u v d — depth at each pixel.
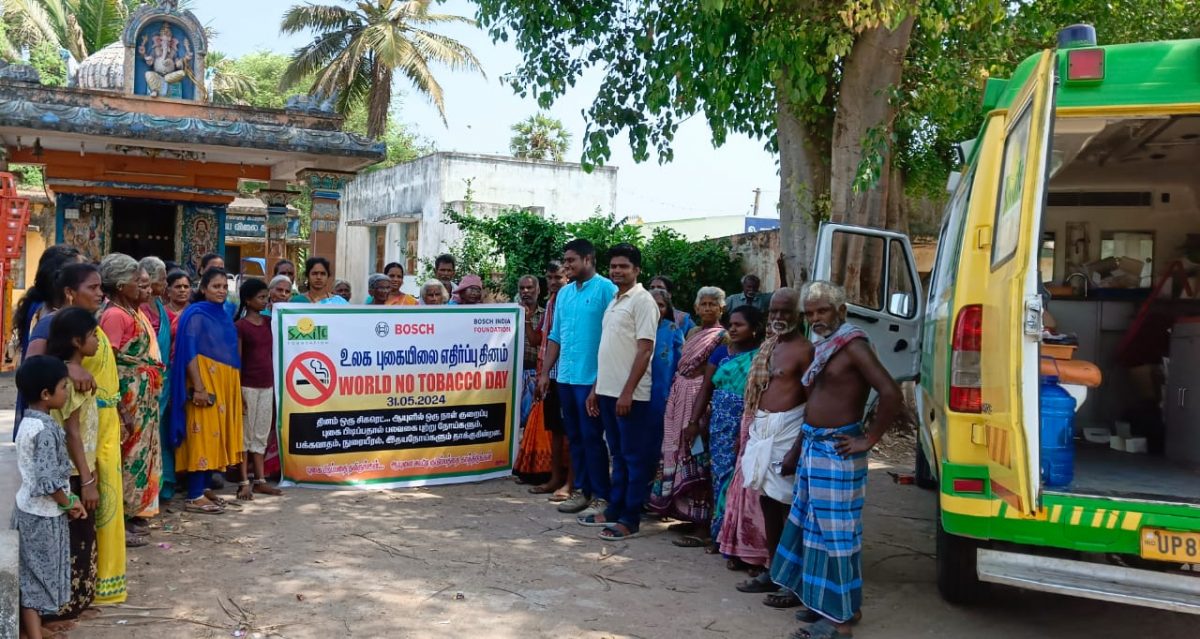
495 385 8.14
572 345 6.80
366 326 7.64
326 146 14.37
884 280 7.96
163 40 14.48
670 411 6.37
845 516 4.49
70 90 13.77
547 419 7.53
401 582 5.18
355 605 4.78
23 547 4.01
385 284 8.81
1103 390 6.54
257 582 5.10
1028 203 3.57
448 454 7.96
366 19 30.36
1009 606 5.07
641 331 6.15
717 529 5.88
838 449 4.48
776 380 5.02
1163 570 4.24
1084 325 6.81
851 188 9.55
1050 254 7.38
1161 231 7.16
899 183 11.61
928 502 7.82
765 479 4.96
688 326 8.02
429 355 7.86
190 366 6.52
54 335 4.25
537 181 26.41
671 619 4.76
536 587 5.18
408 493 7.53
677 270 16.03
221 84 34.47
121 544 4.70
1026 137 3.78
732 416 5.78
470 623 4.58
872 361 4.46
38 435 3.96
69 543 4.21
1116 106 4.27
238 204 23.62
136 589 4.93
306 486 7.50
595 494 7.17
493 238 16.34
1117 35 10.09
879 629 4.69
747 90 9.48
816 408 4.58
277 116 14.96
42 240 21.59
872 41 9.10
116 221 17.19
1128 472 5.12
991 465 4.09
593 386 6.69
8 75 13.42
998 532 4.28
